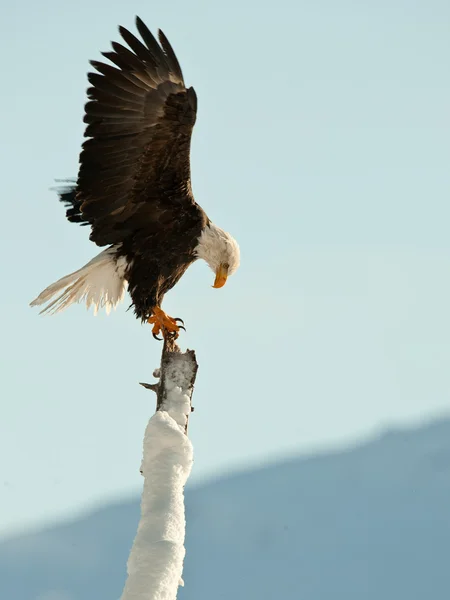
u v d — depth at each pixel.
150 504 5.39
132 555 5.24
